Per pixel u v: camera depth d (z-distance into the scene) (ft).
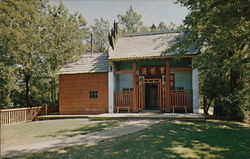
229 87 42.45
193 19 29.12
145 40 48.34
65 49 60.23
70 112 46.42
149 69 43.65
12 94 60.44
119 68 48.44
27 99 56.75
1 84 45.06
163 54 37.65
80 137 21.48
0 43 41.29
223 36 28.40
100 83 45.06
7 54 43.88
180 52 33.99
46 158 14.58
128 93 42.37
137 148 17.01
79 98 46.24
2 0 40.19
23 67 49.06
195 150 16.99
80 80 46.57
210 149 17.46
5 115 38.04
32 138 21.63
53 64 56.54
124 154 15.43
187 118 32.04
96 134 22.77
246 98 37.73
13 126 32.40
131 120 32.83
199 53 37.17
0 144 18.86
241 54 29.50
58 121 37.32
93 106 45.09
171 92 39.58
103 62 48.29
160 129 24.89
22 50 42.65
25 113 43.55
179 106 38.63
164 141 19.47
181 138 20.85
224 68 31.83
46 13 63.10
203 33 32.04
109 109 42.91
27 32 44.09
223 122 34.27
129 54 42.09
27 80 55.62
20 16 41.50
